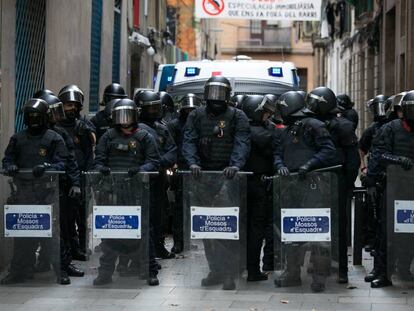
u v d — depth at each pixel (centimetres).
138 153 1150
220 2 2327
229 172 1095
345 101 1533
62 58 1741
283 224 1102
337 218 1109
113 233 1131
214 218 1109
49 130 1152
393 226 1112
